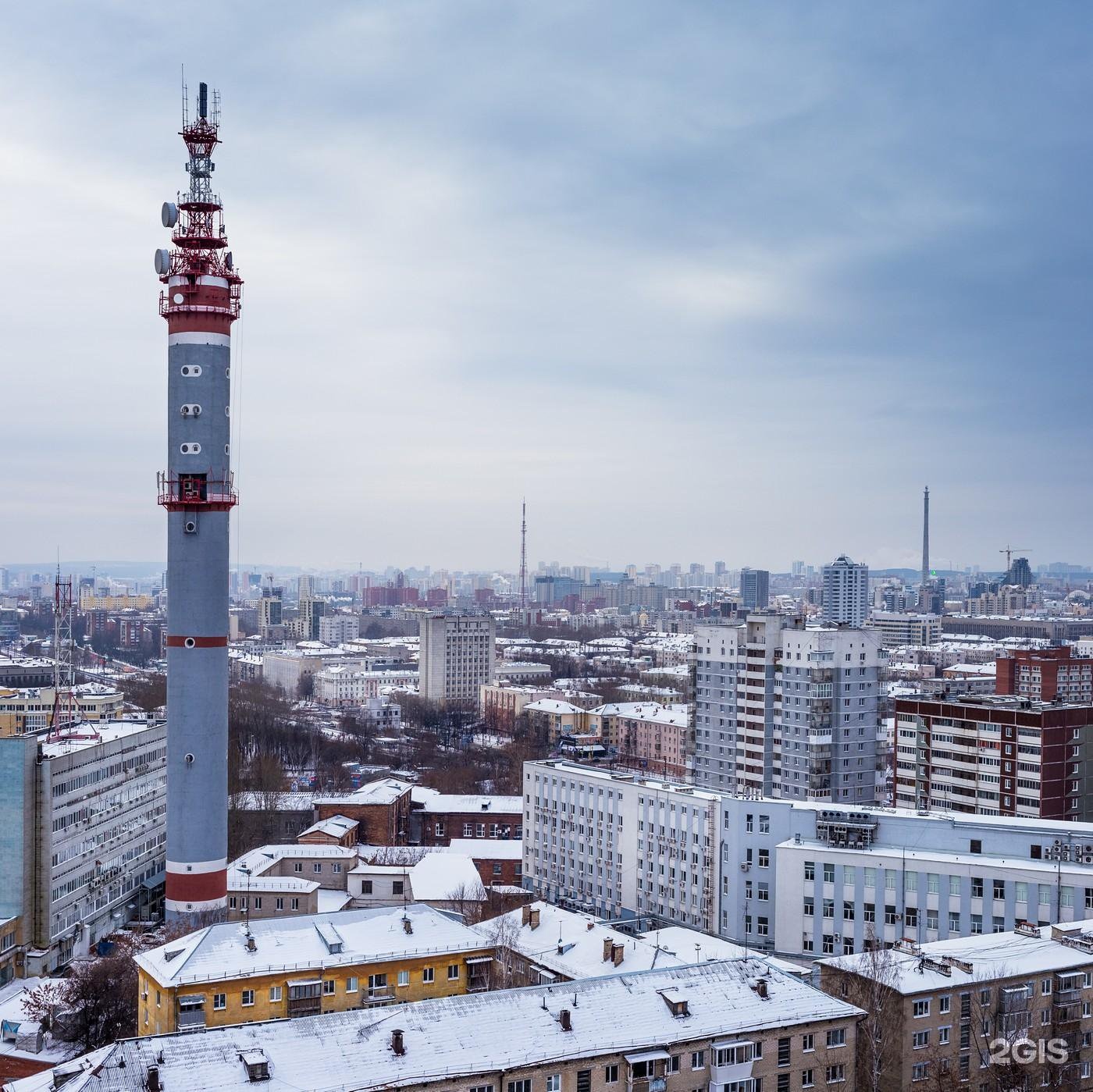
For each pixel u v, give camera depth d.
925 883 191.50
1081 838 188.50
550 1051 119.56
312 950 149.25
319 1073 111.75
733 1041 126.31
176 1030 139.62
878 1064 136.62
